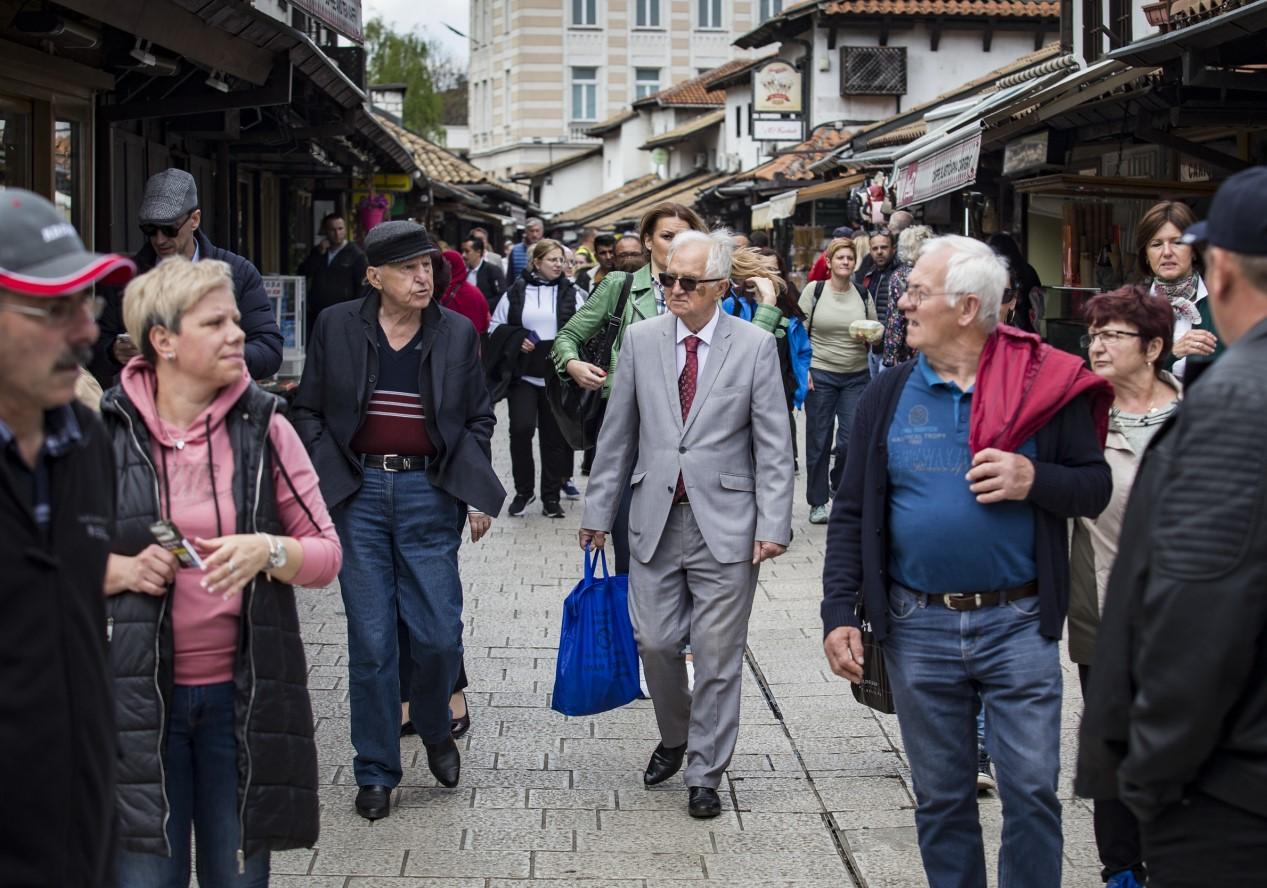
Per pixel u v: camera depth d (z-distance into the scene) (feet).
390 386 17.44
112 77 29.81
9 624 7.97
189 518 11.60
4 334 8.06
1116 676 9.26
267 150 47.75
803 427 57.41
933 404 13.09
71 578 8.34
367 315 17.49
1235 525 8.29
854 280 40.88
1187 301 19.72
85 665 8.39
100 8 22.33
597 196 206.49
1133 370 14.85
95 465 8.75
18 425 8.24
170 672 11.60
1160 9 31.91
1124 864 14.01
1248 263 8.66
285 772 11.78
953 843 13.26
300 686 11.90
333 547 12.09
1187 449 8.55
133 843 11.36
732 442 17.62
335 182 69.87
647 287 21.68
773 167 100.42
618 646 18.48
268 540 11.44
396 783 17.72
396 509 17.47
